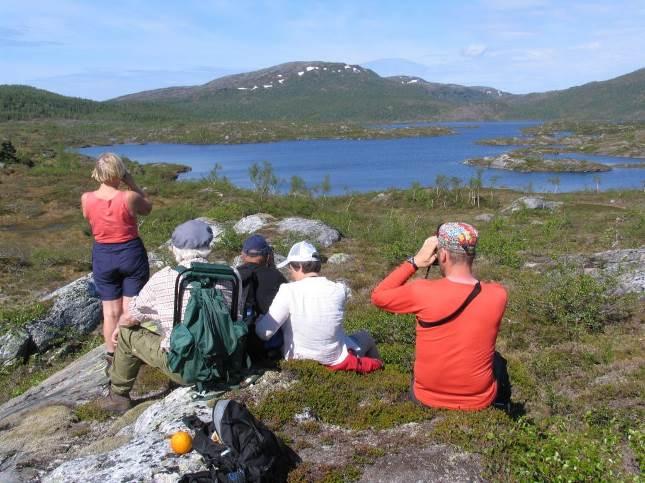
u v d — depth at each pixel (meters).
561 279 8.88
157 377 4.48
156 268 15.22
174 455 2.73
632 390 4.92
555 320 8.13
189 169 84.44
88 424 3.93
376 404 3.22
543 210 31.30
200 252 3.43
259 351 3.63
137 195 3.88
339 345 3.66
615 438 2.86
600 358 6.35
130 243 3.91
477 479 2.64
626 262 10.63
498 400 3.28
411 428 3.02
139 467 2.67
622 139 115.44
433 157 101.50
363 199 46.88
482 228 25.97
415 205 43.41
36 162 68.56
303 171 81.19
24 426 4.01
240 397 3.26
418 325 3.04
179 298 3.21
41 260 20.98
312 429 3.05
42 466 3.41
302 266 3.62
